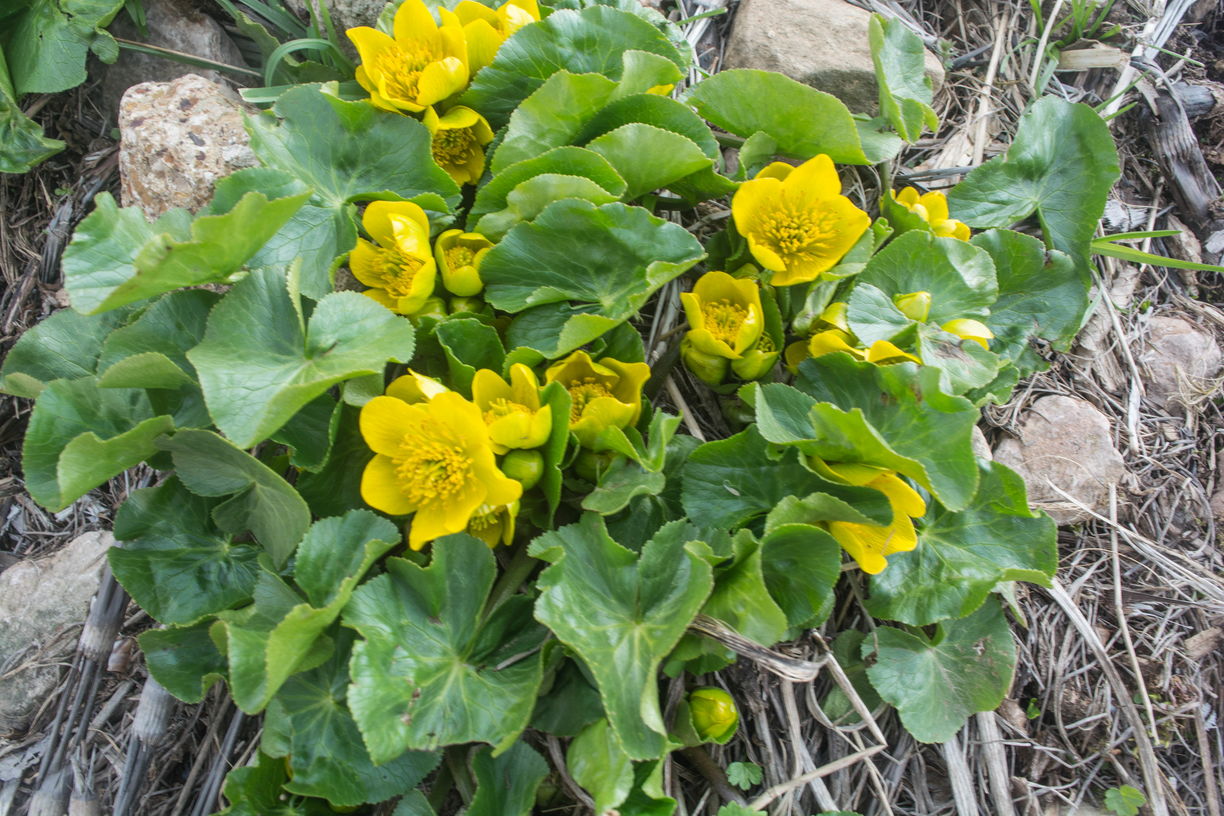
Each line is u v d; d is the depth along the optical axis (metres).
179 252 0.23
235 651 0.23
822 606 0.26
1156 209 0.40
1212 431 0.37
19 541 0.35
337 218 0.29
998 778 0.31
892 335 0.28
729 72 0.30
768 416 0.26
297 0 0.35
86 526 0.35
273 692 0.22
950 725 0.29
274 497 0.25
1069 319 0.33
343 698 0.26
